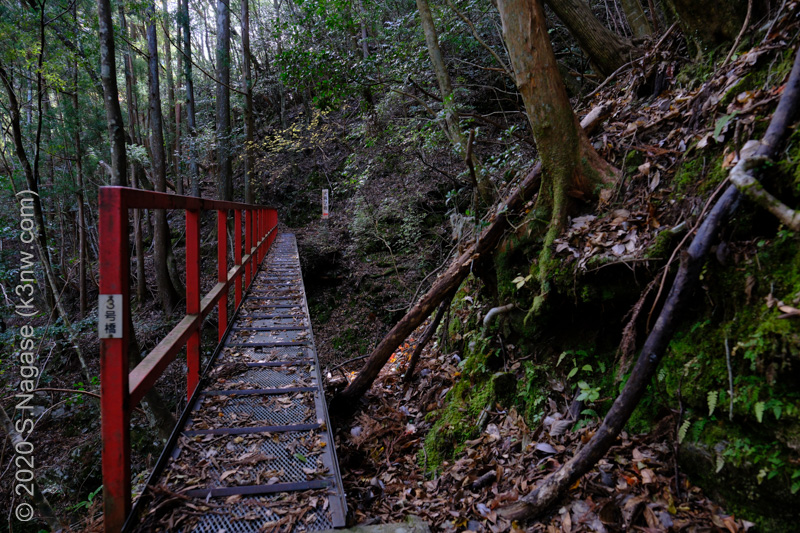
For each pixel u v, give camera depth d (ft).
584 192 10.14
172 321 41.22
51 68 29.86
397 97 31.17
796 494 5.49
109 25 21.88
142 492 6.43
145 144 68.33
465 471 9.28
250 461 7.51
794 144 6.46
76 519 24.86
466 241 14.75
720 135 8.00
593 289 8.84
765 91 7.70
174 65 86.48
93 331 38.34
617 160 10.67
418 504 8.81
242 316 17.10
